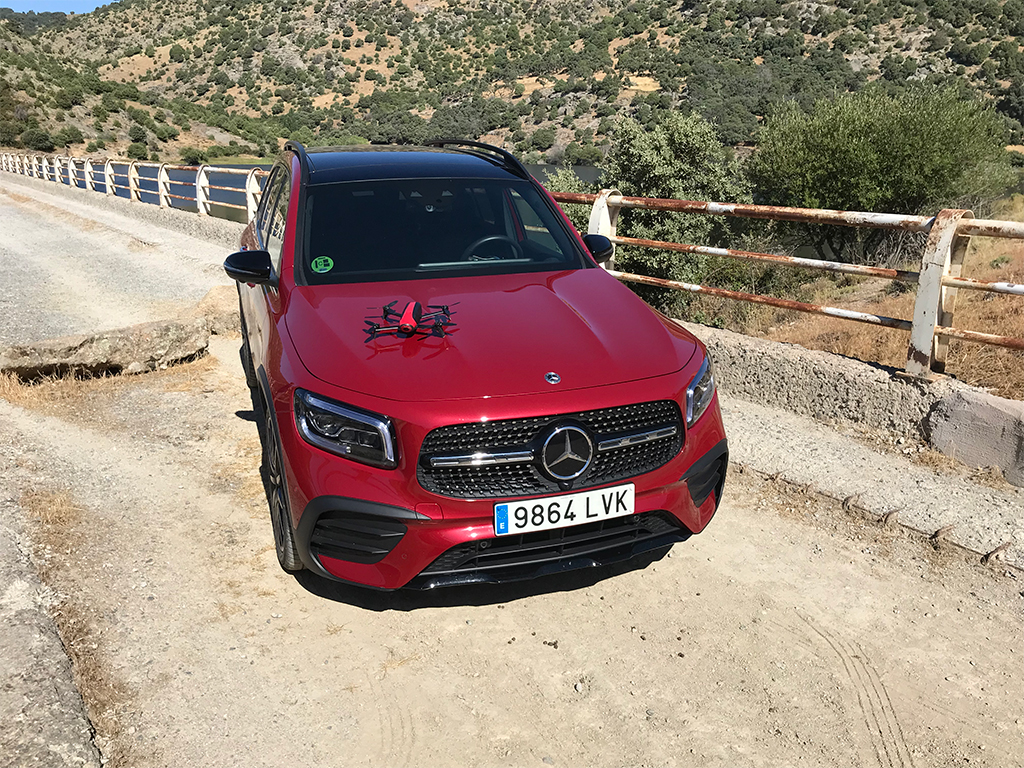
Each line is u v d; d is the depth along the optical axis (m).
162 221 16.64
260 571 3.41
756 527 3.76
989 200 16.14
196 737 2.48
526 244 4.02
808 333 7.65
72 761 2.27
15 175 34.88
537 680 2.78
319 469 2.80
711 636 3.00
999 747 2.47
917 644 2.95
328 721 2.58
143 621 3.04
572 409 2.76
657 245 5.67
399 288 3.53
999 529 3.60
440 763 2.41
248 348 5.96
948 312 4.32
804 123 16.95
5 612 2.94
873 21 193.62
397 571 2.77
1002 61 146.12
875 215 4.39
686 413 3.00
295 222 3.94
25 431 4.86
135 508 3.94
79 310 8.87
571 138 156.00
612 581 3.37
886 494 3.92
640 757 2.44
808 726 2.56
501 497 2.75
